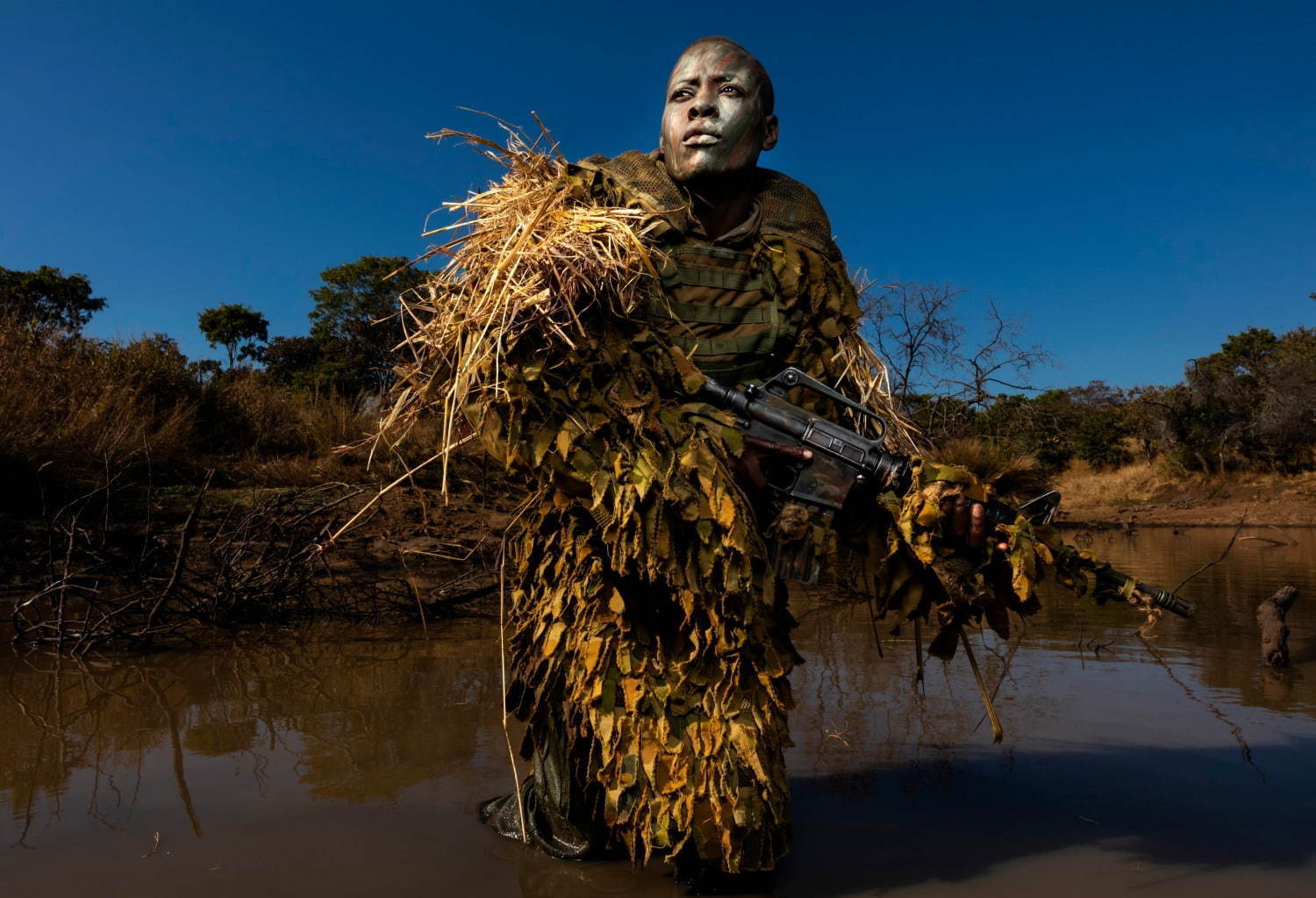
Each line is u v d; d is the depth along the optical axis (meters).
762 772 1.86
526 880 1.92
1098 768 2.71
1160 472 29.36
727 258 2.19
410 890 1.85
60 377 8.45
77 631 4.45
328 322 34.88
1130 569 8.80
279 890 1.83
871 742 2.98
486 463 8.30
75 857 1.98
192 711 3.24
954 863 2.04
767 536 2.08
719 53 2.17
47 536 5.13
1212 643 4.71
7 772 2.55
